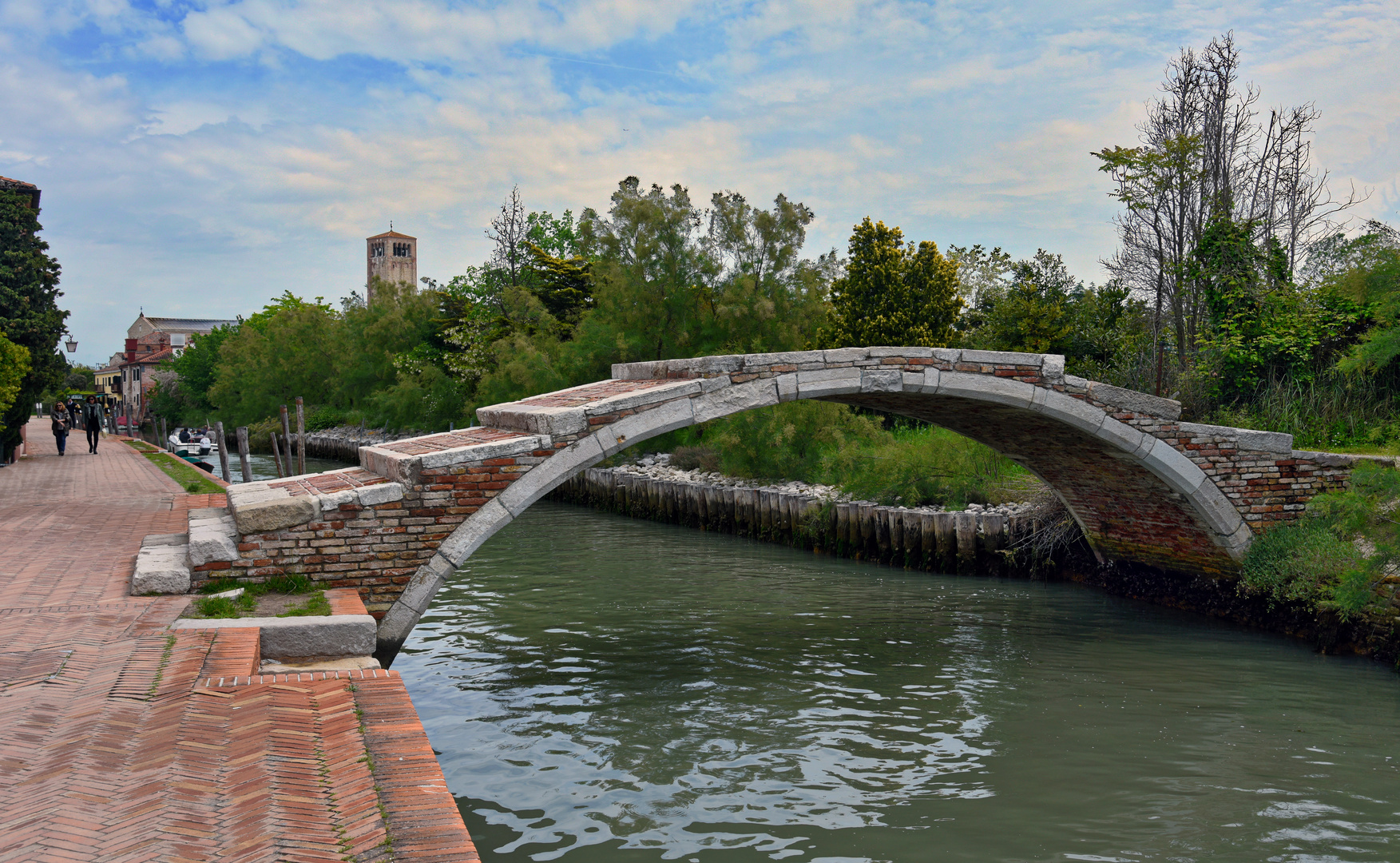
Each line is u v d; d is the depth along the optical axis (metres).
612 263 33.78
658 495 25.27
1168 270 24.06
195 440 51.78
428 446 11.31
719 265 33.12
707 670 11.48
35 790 4.07
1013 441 15.23
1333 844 7.18
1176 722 9.81
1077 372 24.77
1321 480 14.01
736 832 7.21
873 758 8.77
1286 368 19.98
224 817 3.92
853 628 13.63
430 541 9.70
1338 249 20.66
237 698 5.51
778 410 24.70
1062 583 16.92
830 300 32.44
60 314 27.09
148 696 5.41
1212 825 7.44
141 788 4.16
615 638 13.02
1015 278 31.80
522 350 35.62
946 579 17.22
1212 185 25.06
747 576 17.50
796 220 32.53
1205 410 20.73
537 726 9.48
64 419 30.34
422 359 48.66
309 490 10.34
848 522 19.47
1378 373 18.34
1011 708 10.20
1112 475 14.48
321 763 4.57
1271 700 10.49
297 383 59.47
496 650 12.33
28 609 7.61
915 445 21.02
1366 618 12.08
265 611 8.11
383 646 9.53
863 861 6.80
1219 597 14.41
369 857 3.67
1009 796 7.96
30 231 27.72
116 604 7.93
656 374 12.50
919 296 28.89
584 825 7.27
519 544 21.44
